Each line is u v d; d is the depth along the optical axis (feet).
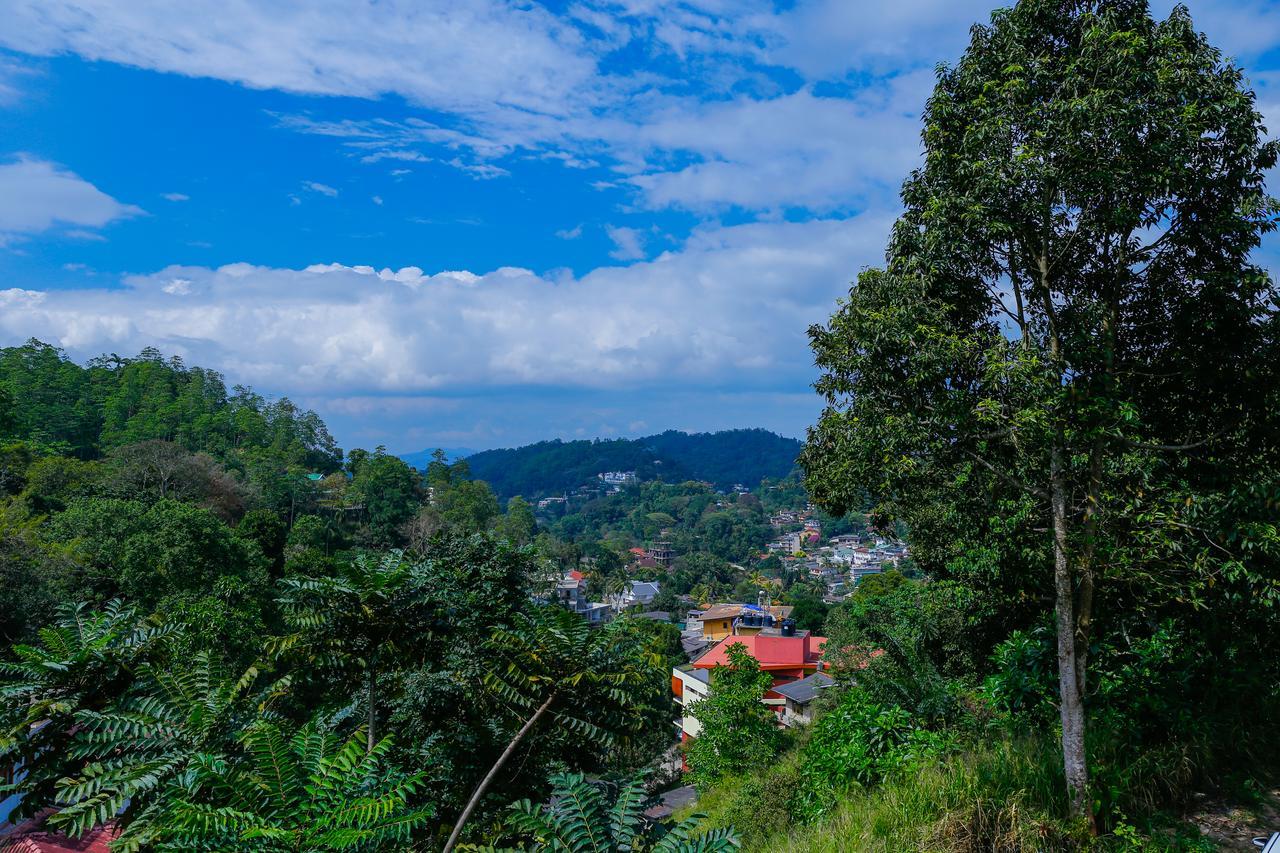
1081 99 17.92
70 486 156.76
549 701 23.49
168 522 100.58
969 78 20.67
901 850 20.24
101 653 18.58
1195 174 18.03
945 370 19.99
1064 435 19.11
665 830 15.67
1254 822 19.53
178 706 17.60
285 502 252.01
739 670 68.13
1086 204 19.34
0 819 22.30
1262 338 18.48
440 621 27.20
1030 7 19.92
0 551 90.22
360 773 13.66
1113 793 19.99
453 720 25.11
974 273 21.98
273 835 11.45
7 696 17.60
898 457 21.49
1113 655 26.40
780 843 26.78
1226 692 23.98
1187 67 17.49
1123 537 22.24
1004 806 20.25
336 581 24.30
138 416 274.98
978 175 19.71
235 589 91.71
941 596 43.98
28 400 243.81
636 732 24.98
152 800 15.26
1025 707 28.04
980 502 23.94
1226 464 20.10
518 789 24.52
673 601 383.04
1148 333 21.06
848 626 66.08
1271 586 19.21
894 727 31.30
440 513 309.22
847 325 22.40
